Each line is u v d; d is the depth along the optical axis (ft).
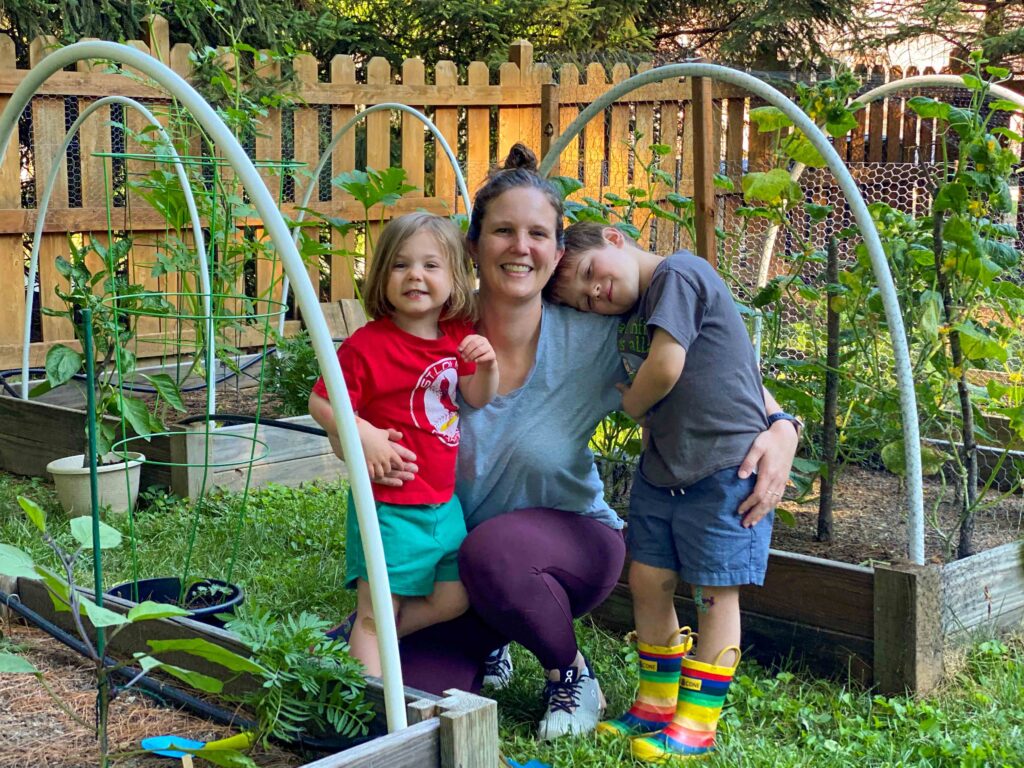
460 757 6.11
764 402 8.30
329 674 6.67
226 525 12.93
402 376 7.62
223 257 14.99
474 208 8.00
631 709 8.41
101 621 5.66
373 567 6.07
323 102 21.63
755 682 9.16
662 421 8.07
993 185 10.69
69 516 13.51
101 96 19.48
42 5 22.50
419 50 33.12
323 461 15.69
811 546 11.49
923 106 10.93
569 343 8.08
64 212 19.36
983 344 10.75
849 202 9.29
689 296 7.69
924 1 33.55
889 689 8.87
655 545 8.22
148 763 6.82
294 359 17.49
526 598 7.68
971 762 7.64
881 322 12.15
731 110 21.98
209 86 21.09
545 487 8.11
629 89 10.73
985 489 11.15
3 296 19.04
